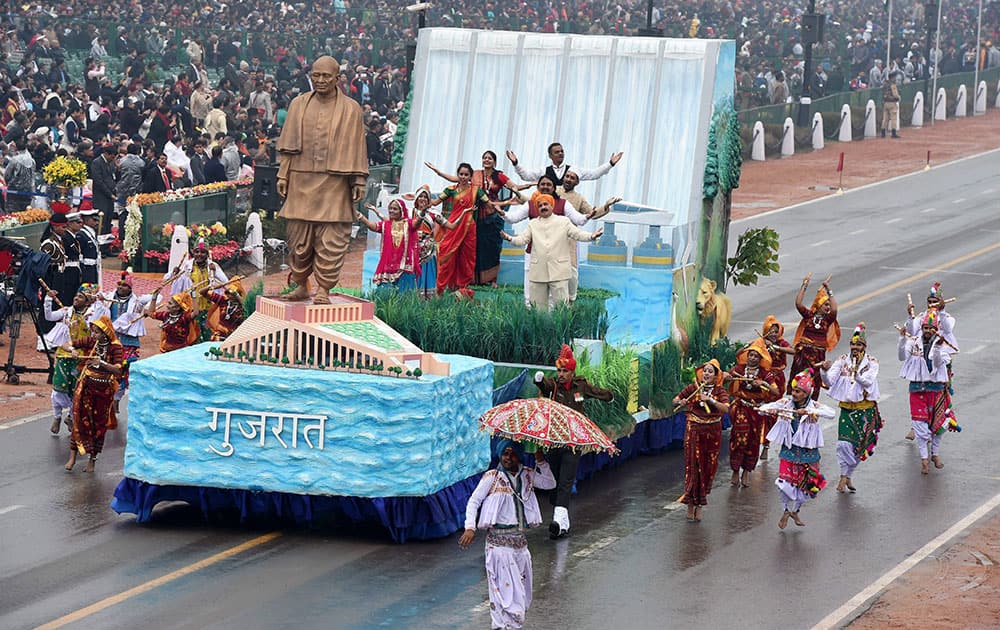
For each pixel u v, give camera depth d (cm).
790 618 1745
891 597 1823
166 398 2025
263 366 2042
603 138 2786
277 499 2030
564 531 2039
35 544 1956
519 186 2591
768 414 2202
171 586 1808
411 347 2059
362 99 6022
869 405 2295
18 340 3180
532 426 1780
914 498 2266
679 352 2592
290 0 7412
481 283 2595
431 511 1995
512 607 1655
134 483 2061
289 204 2081
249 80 5712
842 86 7838
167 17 6712
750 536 2067
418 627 1691
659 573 1900
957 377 3083
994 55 8962
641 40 2792
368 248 2689
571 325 2327
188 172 4303
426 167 2883
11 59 5850
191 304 2520
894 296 3928
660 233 2542
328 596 1783
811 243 4700
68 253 3053
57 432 2497
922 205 5472
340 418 1980
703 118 2733
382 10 7594
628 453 2481
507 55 2866
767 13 9169
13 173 3903
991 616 1759
